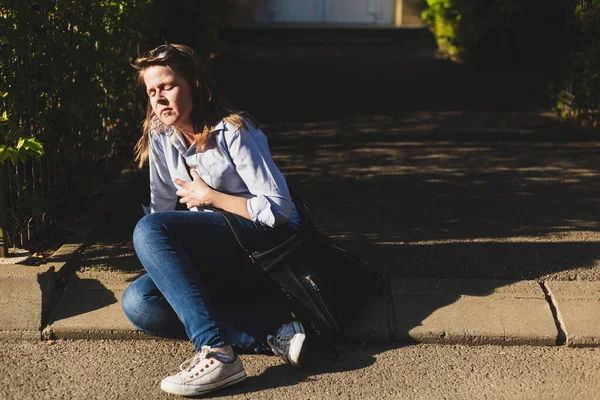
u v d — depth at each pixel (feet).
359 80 30.60
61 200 15.06
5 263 12.09
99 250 13.94
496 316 11.57
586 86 22.77
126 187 17.69
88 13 15.08
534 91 28.22
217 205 10.76
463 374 10.56
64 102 14.47
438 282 12.53
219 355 10.09
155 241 10.37
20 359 10.99
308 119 24.54
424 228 15.14
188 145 10.93
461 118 24.77
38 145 12.28
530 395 10.09
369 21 42.50
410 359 10.93
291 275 10.71
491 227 15.17
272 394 10.14
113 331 11.45
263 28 40.63
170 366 10.82
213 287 11.39
